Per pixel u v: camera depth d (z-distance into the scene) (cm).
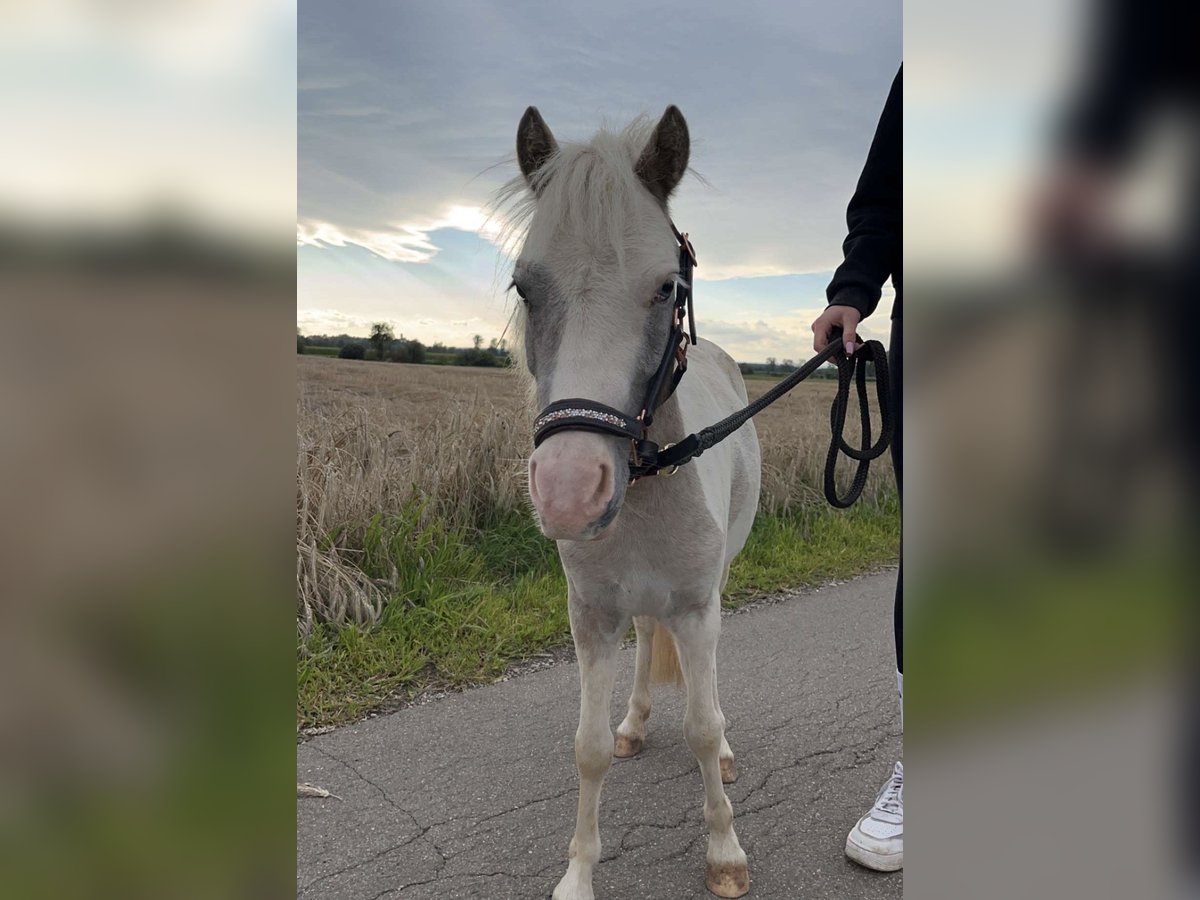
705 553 202
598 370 162
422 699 321
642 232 173
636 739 281
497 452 498
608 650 210
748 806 247
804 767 270
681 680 269
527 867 219
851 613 439
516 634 374
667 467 180
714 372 292
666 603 205
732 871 208
